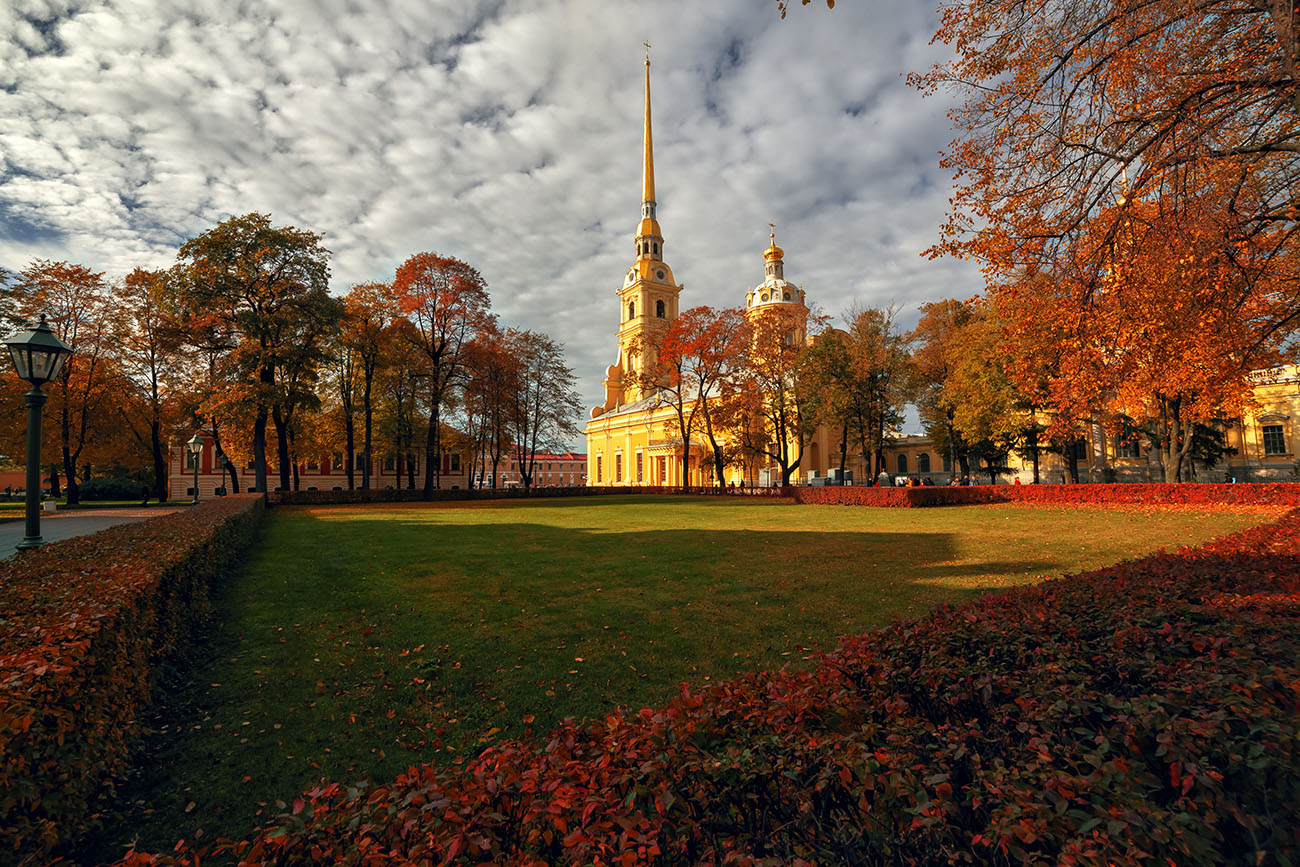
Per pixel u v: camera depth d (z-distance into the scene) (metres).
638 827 1.82
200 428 39.03
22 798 2.39
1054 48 7.89
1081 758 2.03
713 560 11.89
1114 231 8.29
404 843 1.81
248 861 1.77
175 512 14.29
